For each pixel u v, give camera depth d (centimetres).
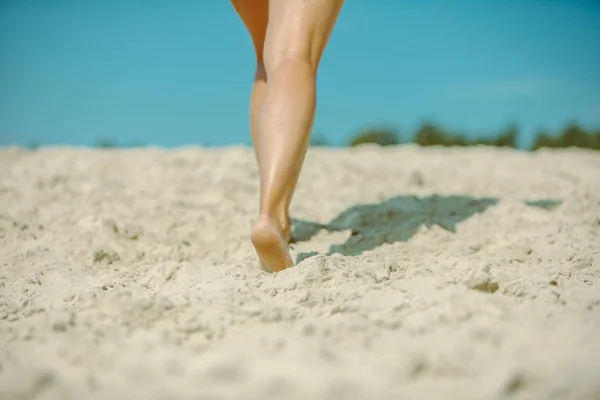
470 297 215
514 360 172
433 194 459
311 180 551
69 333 204
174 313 216
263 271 289
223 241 371
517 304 225
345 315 216
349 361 175
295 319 215
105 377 171
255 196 484
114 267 336
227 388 161
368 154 755
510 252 336
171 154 689
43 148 751
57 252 344
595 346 181
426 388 159
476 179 563
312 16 290
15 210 414
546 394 158
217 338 198
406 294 235
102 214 406
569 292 238
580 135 1188
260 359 177
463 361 172
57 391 162
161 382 166
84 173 571
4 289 295
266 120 282
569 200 420
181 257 349
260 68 355
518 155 745
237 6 346
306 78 284
